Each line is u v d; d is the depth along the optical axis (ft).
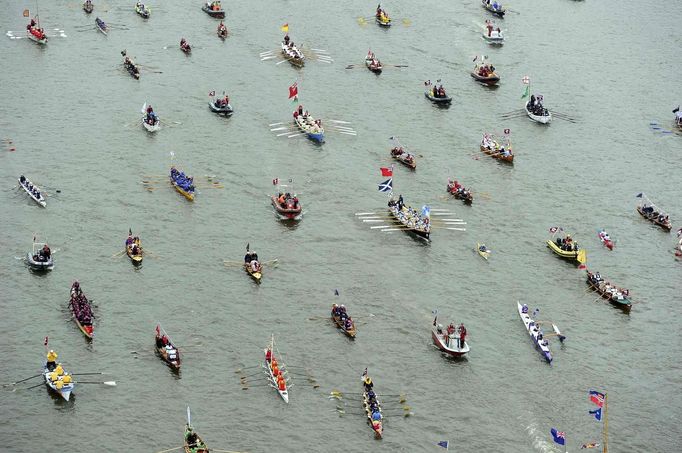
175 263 651.66
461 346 583.17
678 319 634.43
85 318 582.76
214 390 545.44
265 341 585.22
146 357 565.53
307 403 539.70
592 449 523.70
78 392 536.83
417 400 548.31
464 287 648.38
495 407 548.31
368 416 533.14
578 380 573.33
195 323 596.70
